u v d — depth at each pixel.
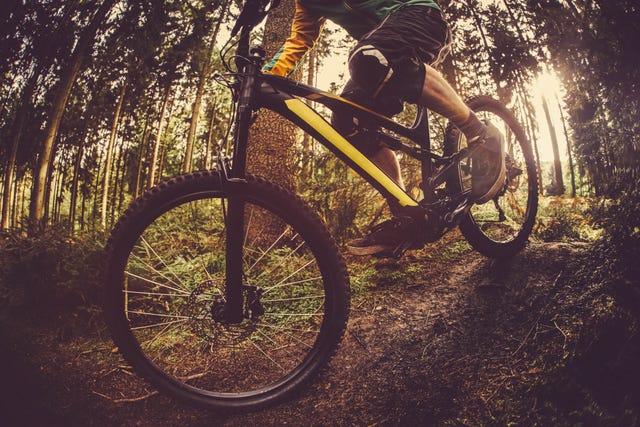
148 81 10.35
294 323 1.86
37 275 2.01
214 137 14.64
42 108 5.43
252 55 1.27
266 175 3.31
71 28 4.81
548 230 2.16
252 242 2.83
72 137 9.67
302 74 3.43
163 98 11.91
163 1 6.79
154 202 1.21
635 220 1.44
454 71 3.83
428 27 1.38
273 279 2.10
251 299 1.32
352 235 2.97
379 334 1.73
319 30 1.54
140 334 1.84
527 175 2.03
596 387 1.17
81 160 10.70
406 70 1.33
